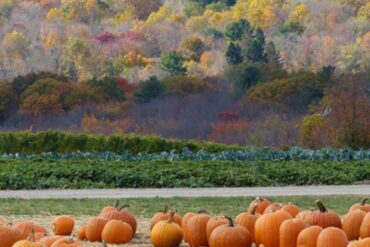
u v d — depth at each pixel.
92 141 68.94
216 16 156.75
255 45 140.25
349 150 58.69
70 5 158.25
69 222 23.34
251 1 157.75
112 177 47.00
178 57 144.00
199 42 148.62
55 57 145.88
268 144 97.19
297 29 151.25
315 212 21.06
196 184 46.41
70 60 144.88
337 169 50.44
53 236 21.31
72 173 47.62
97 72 144.25
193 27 155.00
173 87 123.94
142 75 142.50
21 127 114.44
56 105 117.19
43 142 69.38
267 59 140.00
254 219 21.14
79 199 39.03
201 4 160.12
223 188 45.72
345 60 141.88
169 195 41.62
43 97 117.00
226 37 149.12
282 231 19.77
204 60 143.75
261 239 20.31
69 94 118.69
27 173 47.34
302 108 111.19
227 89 123.81
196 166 50.97
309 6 155.00
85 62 144.50
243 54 139.88
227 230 19.91
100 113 117.38
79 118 116.38
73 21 156.25
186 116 117.19
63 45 148.00
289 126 98.12
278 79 119.19
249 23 152.25
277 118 104.62
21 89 119.31
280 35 150.25
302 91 112.69
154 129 115.31
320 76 115.44
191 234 21.02
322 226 20.77
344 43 145.12
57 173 47.56
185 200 38.22
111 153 61.00
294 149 60.78
